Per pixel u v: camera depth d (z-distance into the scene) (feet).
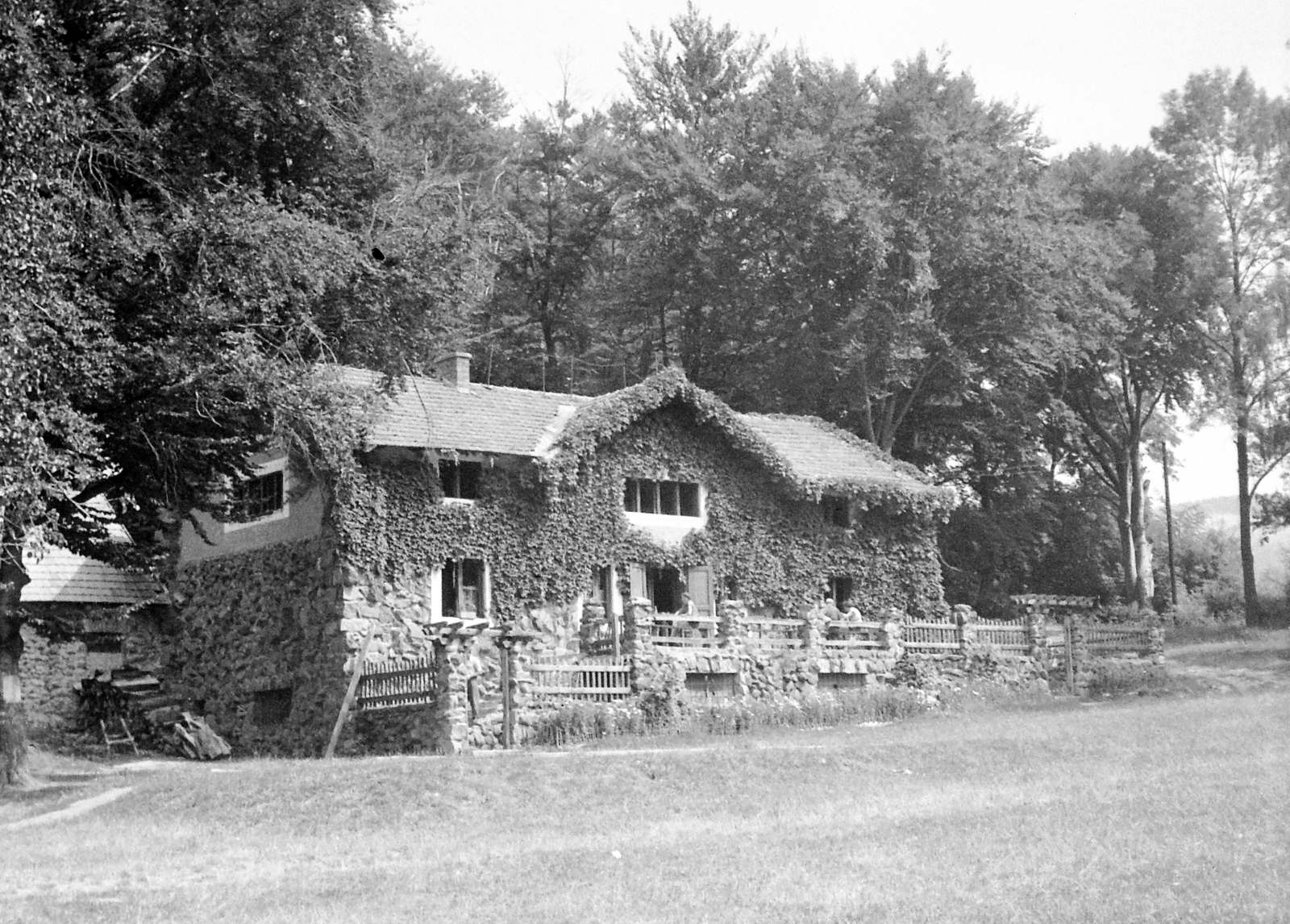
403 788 79.66
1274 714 111.14
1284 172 217.56
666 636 126.11
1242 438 225.35
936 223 185.78
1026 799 73.51
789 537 150.41
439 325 107.45
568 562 135.85
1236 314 215.10
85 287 83.76
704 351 214.28
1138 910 45.91
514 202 218.38
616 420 138.10
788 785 83.15
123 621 137.18
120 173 92.53
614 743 108.17
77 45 89.97
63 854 65.57
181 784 83.41
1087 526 240.53
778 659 132.36
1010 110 207.92
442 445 128.16
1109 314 199.93
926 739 100.32
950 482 227.40
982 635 149.18
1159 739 97.40
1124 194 221.25
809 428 165.99
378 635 124.16
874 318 181.98
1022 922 44.78
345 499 124.47
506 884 55.01
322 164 102.42
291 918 49.62
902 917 46.11
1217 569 287.48
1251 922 43.83
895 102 186.91
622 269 221.87
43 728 128.26
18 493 75.97
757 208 184.44
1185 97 221.46
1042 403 221.66
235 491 107.45
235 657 134.10
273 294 90.27
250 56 93.25
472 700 110.42
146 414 90.48
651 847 62.90
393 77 113.50
